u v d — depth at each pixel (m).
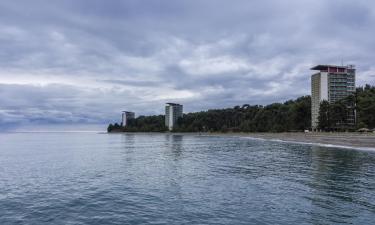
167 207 21.83
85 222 19.06
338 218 18.94
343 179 31.83
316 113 175.12
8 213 21.12
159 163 49.22
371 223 18.09
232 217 19.27
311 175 34.66
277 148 81.19
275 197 24.16
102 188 28.89
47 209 21.98
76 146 100.75
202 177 34.28
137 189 28.14
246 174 36.03
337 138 90.56
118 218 19.66
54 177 35.69
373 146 73.75
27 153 71.38
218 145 99.88
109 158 58.44
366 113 128.62
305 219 18.77
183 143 116.75
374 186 28.19
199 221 18.67
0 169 43.00
